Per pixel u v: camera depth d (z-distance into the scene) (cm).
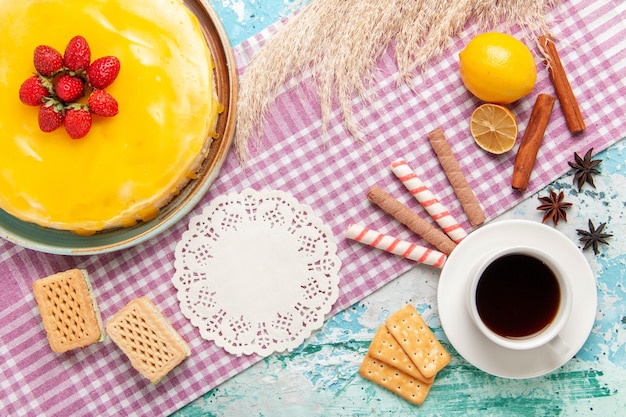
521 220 97
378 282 103
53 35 94
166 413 103
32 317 103
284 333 103
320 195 103
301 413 104
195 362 103
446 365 103
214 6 103
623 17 101
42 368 103
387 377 103
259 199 103
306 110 103
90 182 95
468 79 98
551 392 103
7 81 94
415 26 100
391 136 103
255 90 100
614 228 102
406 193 103
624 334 102
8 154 95
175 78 94
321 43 100
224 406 104
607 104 101
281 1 103
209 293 103
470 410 103
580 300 98
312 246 103
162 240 103
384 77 102
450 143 102
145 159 94
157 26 95
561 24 101
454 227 101
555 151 102
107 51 94
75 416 103
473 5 100
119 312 100
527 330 97
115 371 104
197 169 99
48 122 92
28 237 100
